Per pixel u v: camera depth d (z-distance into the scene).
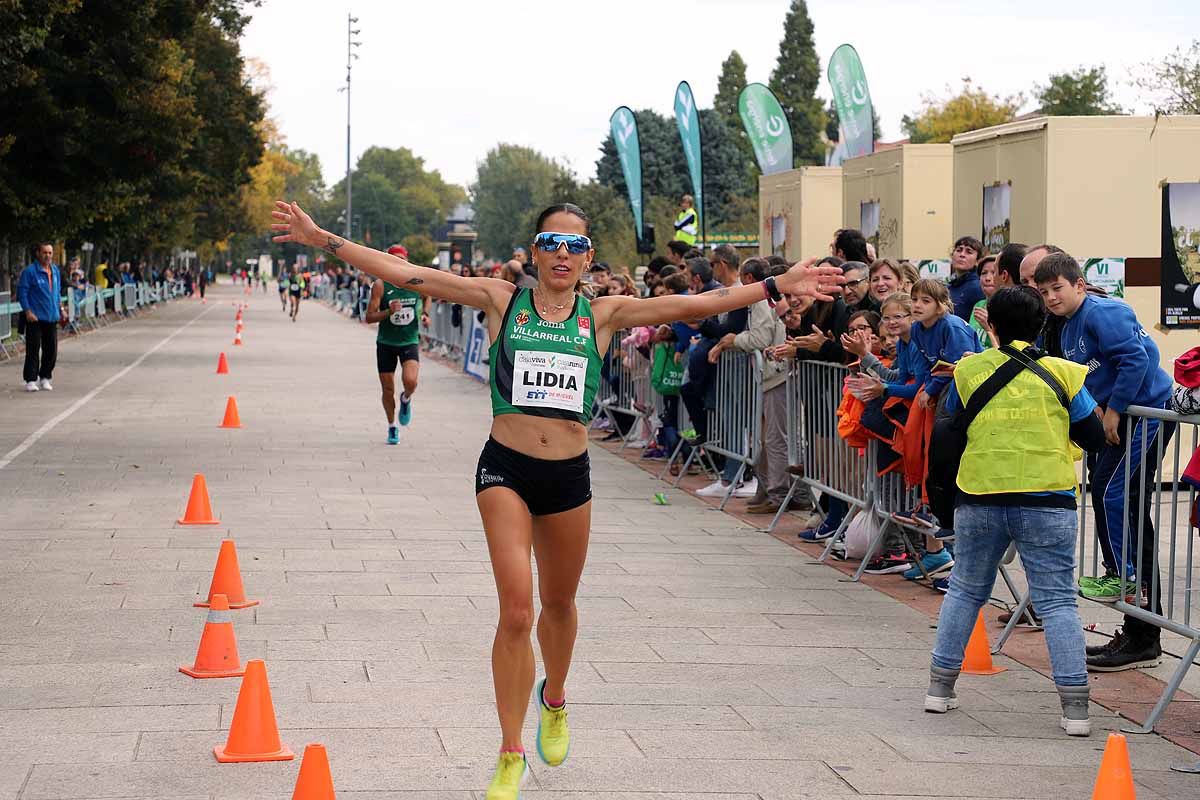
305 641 6.81
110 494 11.28
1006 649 7.12
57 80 26.69
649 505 11.50
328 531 9.83
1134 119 12.01
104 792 4.72
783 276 5.04
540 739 5.04
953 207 13.80
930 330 7.70
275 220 4.94
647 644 6.99
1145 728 5.78
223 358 24.91
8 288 33.75
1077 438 5.87
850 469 9.00
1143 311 12.15
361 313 50.56
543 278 4.89
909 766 5.24
